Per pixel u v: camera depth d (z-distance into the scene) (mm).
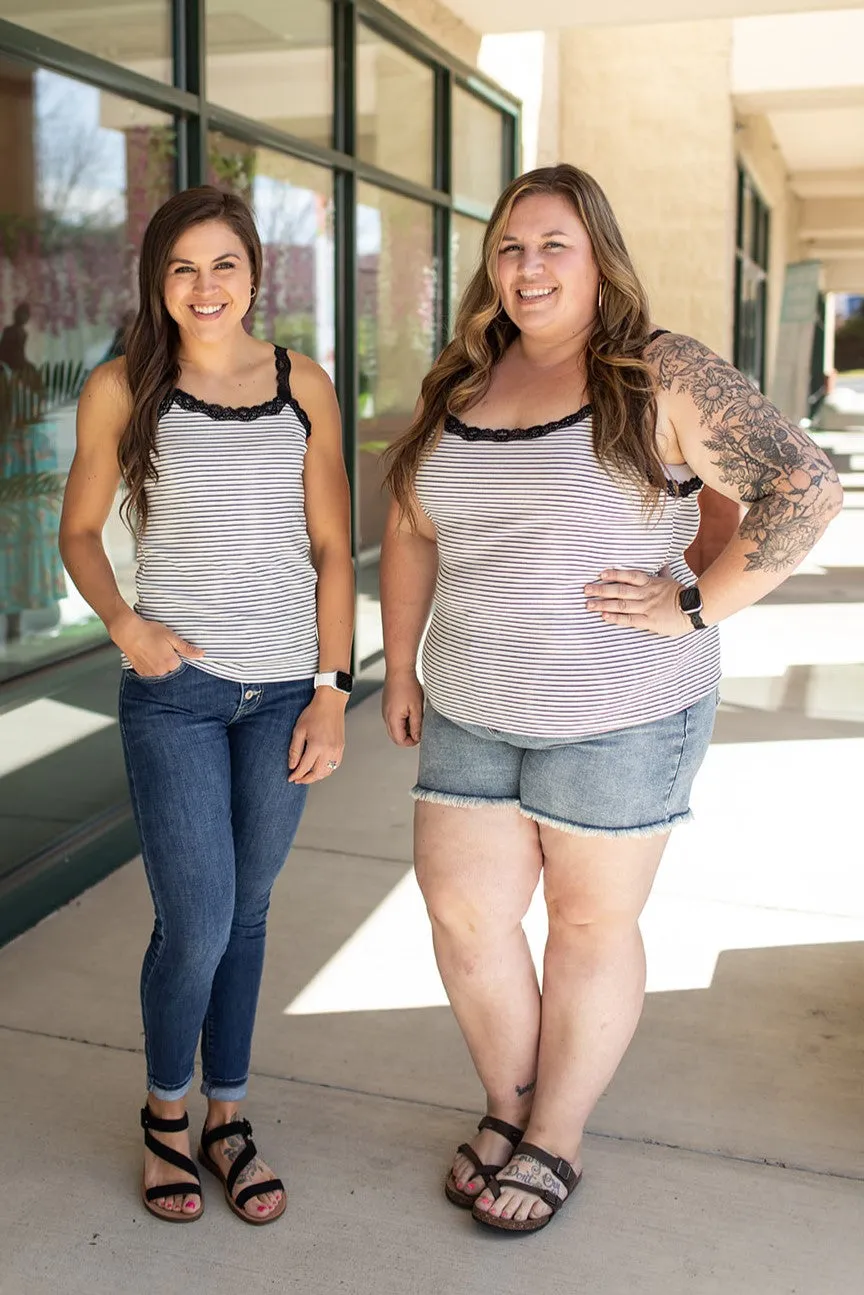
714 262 11617
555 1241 2443
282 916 3865
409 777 5207
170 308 2336
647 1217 2516
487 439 2318
